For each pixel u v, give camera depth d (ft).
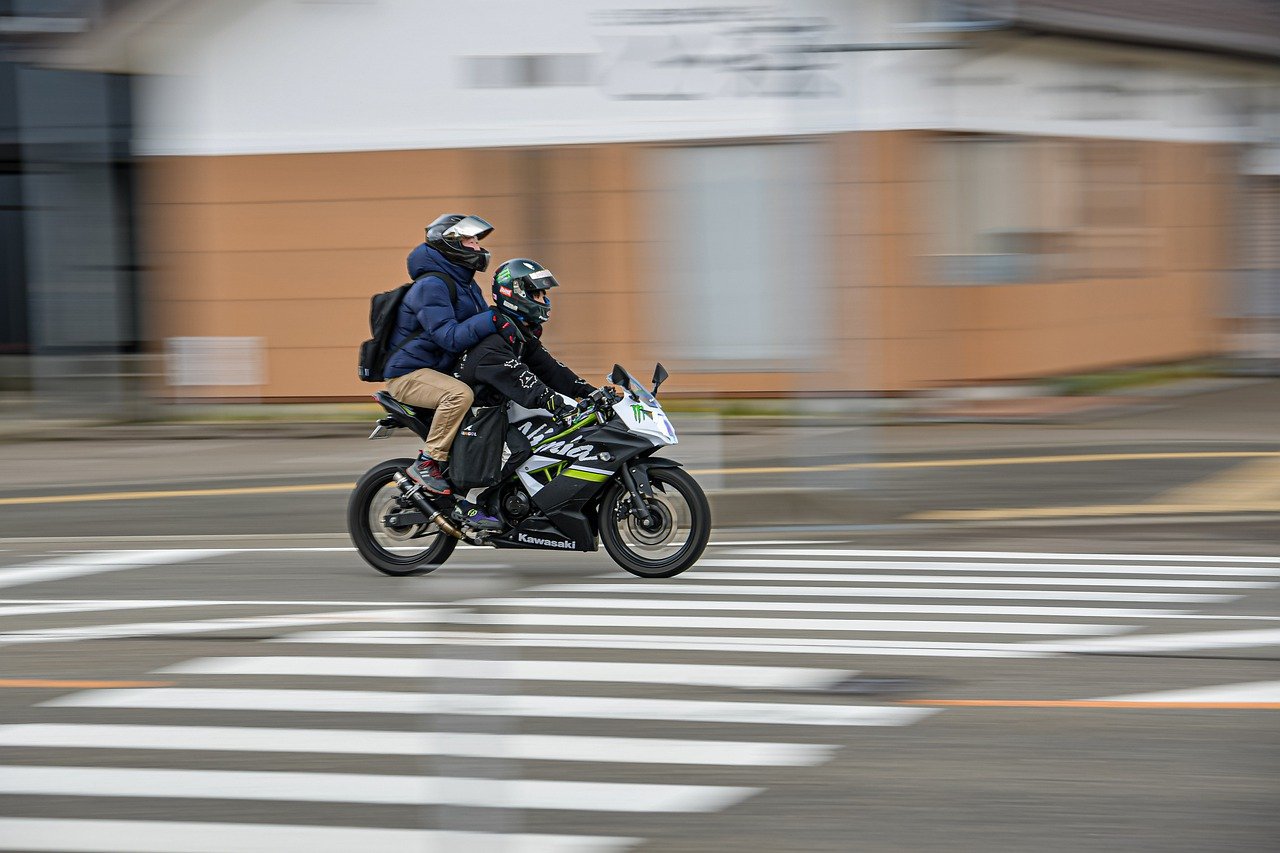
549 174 128.98
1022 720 44.24
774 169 124.06
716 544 73.46
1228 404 123.44
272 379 134.51
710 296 126.41
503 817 37.14
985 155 129.39
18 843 36.06
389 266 132.26
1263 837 35.29
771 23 122.52
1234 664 50.21
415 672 50.24
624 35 126.00
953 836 35.60
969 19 117.91
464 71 129.39
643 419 63.62
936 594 61.77
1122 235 145.38
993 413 118.93
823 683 48.44
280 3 131.03
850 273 122.31
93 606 61.98
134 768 41.14
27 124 155.63
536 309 64.03
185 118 133.69
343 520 82.99
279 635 55.77
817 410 104.63
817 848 35.01
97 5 130.62
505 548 66.33
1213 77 155.33
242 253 134.00
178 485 96.48
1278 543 72.38
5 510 88.79
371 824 36.81
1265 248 161.27
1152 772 39.68
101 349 154.71
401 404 65.26
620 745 42.39
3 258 163.94
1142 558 69.21
